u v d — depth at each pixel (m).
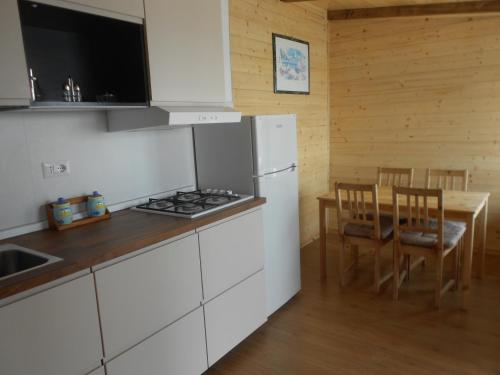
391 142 4.55
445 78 4.14
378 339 2.63
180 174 2.92
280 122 2.91
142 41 2.13
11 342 1.39
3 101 1.59
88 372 1.66
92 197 2.27
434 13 3.81
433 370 2.29
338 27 4.67
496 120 3.93
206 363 2.27
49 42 2.12
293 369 2.36
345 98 4.77
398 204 3.21
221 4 2.66
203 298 2.21
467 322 2.79
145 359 1.90
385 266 3.85
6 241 1.94
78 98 2.06
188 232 2.09
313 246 4.55
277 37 3.85
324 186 4.94
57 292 1.52
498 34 3.81
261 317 2.73
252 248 2.58
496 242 4.09
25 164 2.05
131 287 1.81
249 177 2.75
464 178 3.66
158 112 2.17
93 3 1.84
